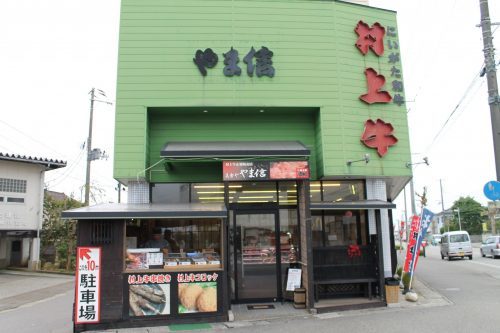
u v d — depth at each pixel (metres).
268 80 12.26
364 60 12.93
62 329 10.16
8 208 23.44
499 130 11.86
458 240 29.22
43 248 28.17
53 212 26.89
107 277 9.65
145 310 9.66
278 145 11.80
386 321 9.46
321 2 12.88
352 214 12.67
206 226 11.24
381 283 11.44
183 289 9.87
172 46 12.20
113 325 9.52
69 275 24.23
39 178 25.08
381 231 11.99
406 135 12.87
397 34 13.45
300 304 11.11
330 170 12.05
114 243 9.74
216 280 10.02
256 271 11.98
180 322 9.76
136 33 12.21
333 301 11.41
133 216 9.58
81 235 9.69
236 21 12.50
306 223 11.08
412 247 13.23
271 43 12.48
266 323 9.68
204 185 12.32
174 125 12.50
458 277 17.55
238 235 12.09
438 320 9.38
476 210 71.38
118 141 11.62
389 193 17.03
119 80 11.92
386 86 12.98
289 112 12.72
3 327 10.72
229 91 12.10
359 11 13.20
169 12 12.38
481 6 12.42
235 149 11.05
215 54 12.23
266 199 12.31
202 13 12.46
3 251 26.08
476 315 9.75
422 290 13.97
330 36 12.72
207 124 12.58
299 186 11.94
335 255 11.58
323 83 12.42
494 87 12.03
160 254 10.05
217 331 9.06
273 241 12.16
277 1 12.73
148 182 12.03
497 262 25.64
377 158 12.47
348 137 12.30
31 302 15.38
